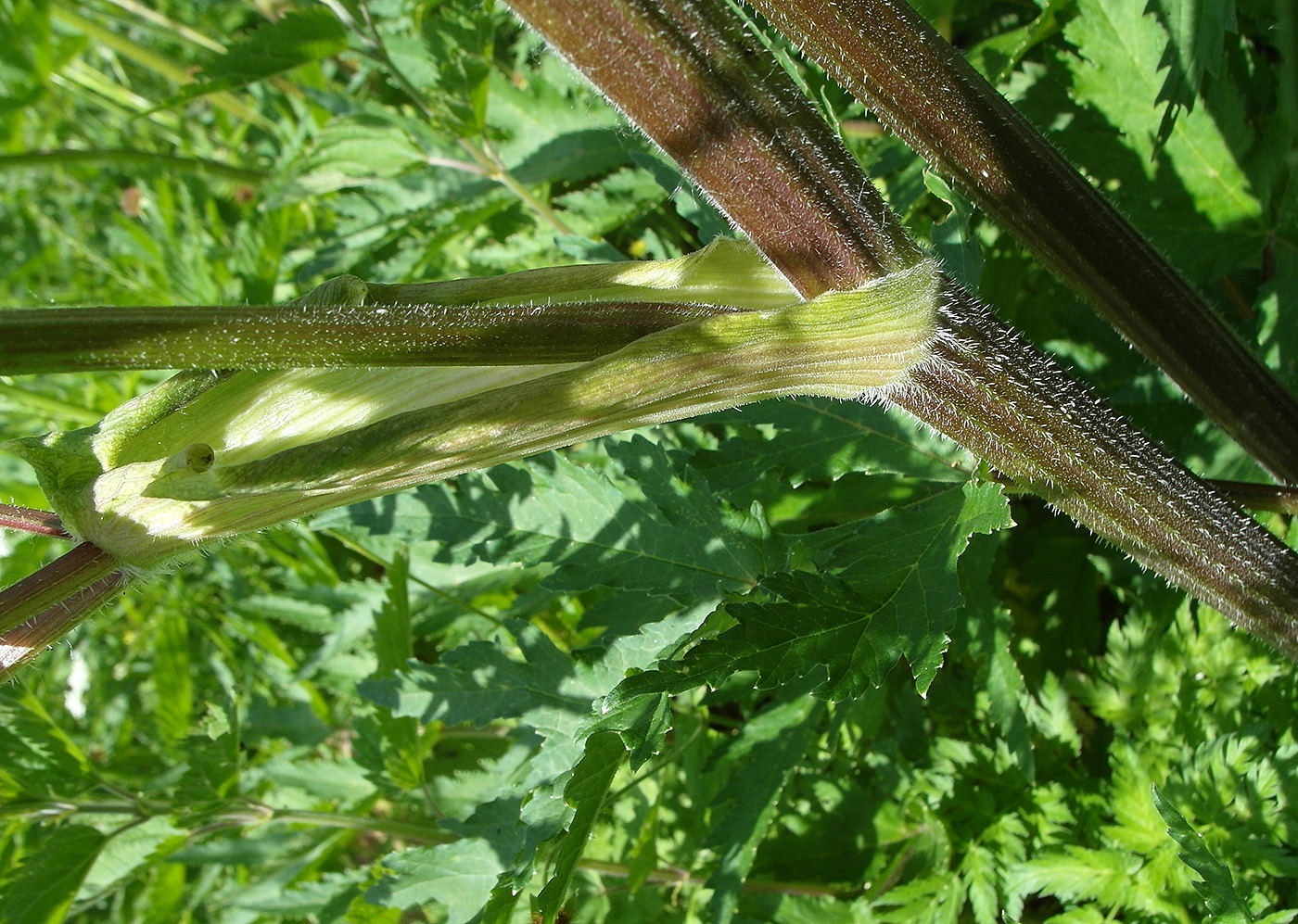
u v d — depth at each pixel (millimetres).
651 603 264
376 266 410
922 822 292
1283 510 236
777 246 171
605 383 167
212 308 156
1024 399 188
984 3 348
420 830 336
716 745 268
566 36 156
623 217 389
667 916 310
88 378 459
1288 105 224
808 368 171
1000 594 324
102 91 584
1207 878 209
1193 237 290
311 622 409
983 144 185
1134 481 200
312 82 484
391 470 168
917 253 176
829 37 174
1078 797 282
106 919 417
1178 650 277
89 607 172
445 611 368
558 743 254
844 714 264
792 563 251
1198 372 214
